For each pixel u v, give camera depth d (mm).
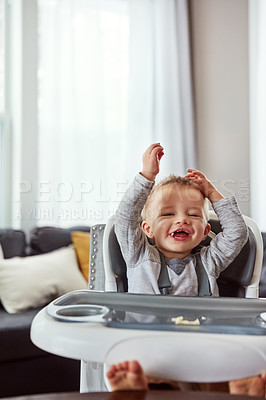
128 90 2941
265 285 2039
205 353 802
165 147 2975
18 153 2727
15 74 2771
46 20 2746
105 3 2900
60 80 2771
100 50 2857
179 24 3039
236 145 3137
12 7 2789
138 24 2969
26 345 1860
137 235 1168
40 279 2129
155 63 2994
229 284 1243
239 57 3145
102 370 1102
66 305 981
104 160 2840
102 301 1020
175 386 907
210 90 3129
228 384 951
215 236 1259
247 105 3148
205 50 3123
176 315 952
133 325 862
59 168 2748
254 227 1235
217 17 3127
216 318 939
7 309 2047
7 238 2342
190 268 1196
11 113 2809
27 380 1874
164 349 808
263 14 2984
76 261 2338
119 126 2922
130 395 788
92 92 2844
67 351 834
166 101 2990
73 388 1964
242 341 813
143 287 1158
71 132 2789
